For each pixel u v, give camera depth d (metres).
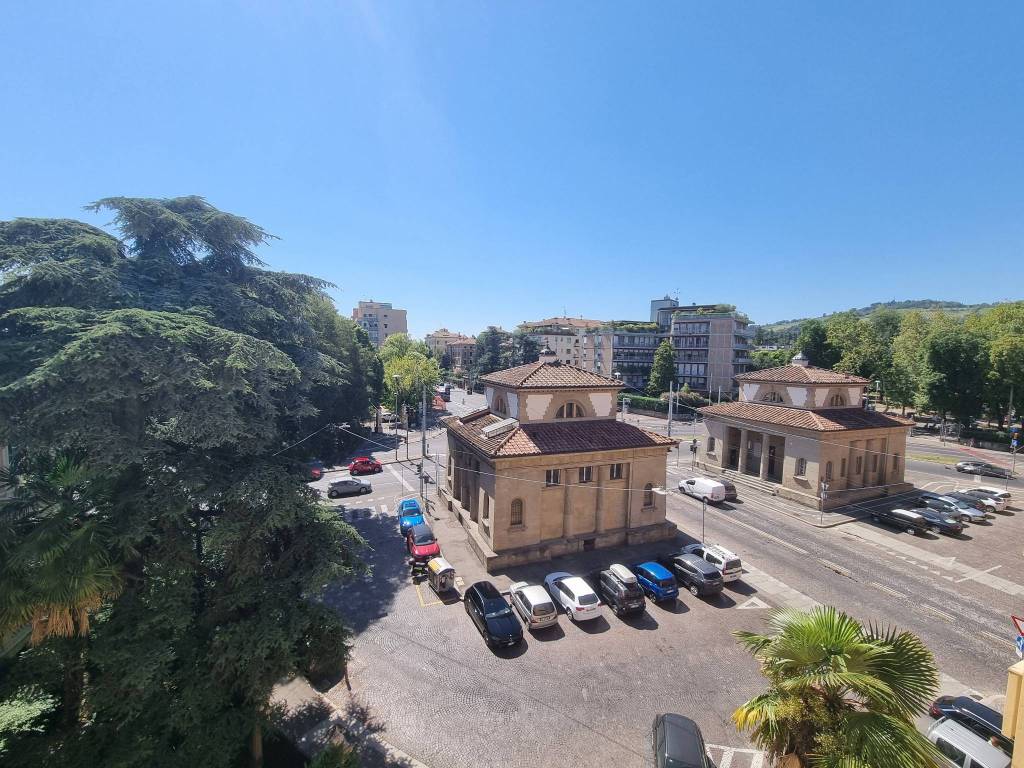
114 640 11.69
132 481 13.32
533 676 17.81
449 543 29.25
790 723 9.09
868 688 8.47
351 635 15.12
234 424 13.17
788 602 23.12
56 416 11.80
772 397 42.69
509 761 14.30
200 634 13.54
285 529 15.69
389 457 53.88
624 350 107.69
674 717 14.55
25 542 10.67
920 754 7.91
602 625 21.09
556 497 27.83
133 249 17.39
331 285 20.69
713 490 37.25
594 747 14.78
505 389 29.95
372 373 64.38
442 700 16.67
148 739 11.81
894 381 71.31
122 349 11.79
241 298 16.59
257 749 13.99
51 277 12.68
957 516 34.00
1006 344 56.72
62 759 11.21
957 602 23.34
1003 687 17.53
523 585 22.12
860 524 33.28
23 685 11.55
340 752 13.04
